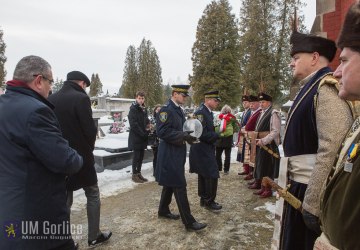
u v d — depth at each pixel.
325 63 1.89
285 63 24.83
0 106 1.85
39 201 1.81
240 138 6.83
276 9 25.56
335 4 3.39
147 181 6.12
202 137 4.30
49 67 2.06
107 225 3.98
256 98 5.79
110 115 22.70
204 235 3.69
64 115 2.98
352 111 1.53
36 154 1.78
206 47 29.84
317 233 1.60
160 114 3.68
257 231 3.81
